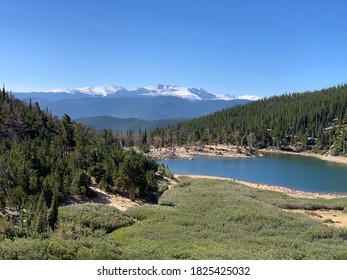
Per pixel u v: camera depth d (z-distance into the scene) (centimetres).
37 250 2023
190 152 19388
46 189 4712
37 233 2995
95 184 6562
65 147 8650
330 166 15062
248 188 7794
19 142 7356
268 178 11400
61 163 6178
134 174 6122
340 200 6962
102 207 4397
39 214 3231
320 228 3859
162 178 8919
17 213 4316
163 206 4931
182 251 2389
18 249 2012
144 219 4169
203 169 13338
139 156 8488
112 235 3416
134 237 3188
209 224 3862
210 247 2762
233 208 4709
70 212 4003
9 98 12125
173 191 6731
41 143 7681
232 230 3672
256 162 16100
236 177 11481
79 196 5650
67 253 2034
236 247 2856
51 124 10262
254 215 4306
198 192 6144
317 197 8038
